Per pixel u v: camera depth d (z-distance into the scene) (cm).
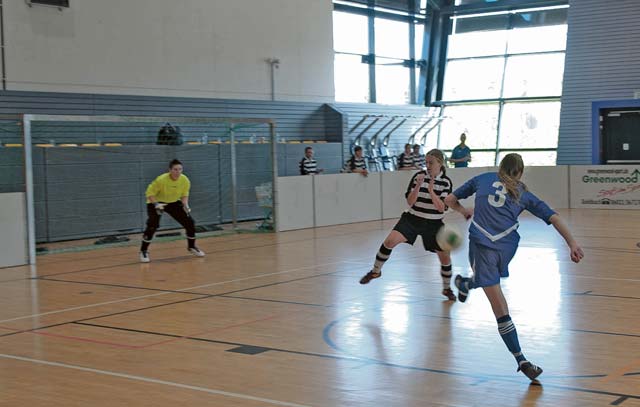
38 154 1465
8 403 481
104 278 1032
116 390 505
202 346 628
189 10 1883
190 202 1705
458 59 2667
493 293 525
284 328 689
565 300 797
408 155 1998
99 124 1670
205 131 1886
